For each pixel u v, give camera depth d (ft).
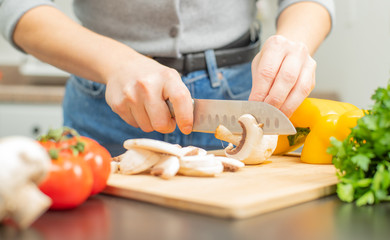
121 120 4.47
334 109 3.47
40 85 9.86
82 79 4.46
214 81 4.33
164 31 4.18
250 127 3.17
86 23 4.48
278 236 1.71
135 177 2.64
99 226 1.84
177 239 1.68
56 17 3.65
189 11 4.15
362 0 7.95
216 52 4.32
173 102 3.05
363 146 2.29
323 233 1.75
